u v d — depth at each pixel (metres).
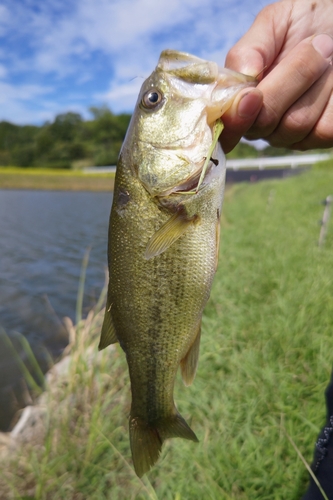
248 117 0.19
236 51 0.21
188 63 0.20
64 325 0.83
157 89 0.21
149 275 0.21
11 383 0.61
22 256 1.50
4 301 0.99
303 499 0.25
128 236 0.21
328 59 0.19
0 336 0.78
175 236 0.20
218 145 0.20
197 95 0.20
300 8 0.21
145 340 0.21
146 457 0.22
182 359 0.21
